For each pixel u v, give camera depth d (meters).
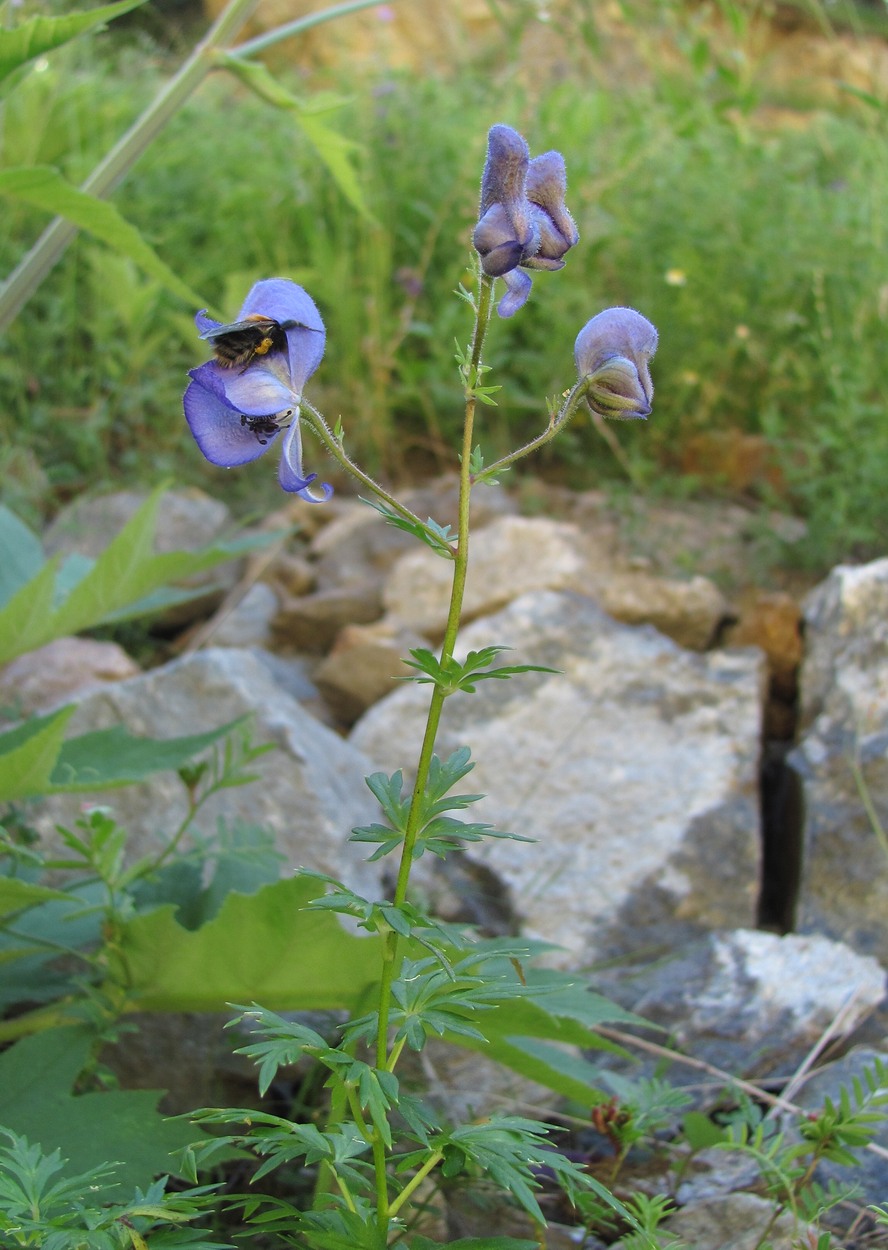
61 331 0.85
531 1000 0.37
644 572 0.72
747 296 0.86
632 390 0.28
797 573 0.74
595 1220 0.36
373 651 0.68
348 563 0.78
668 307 0.85
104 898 0.44
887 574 0.63
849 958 0.50
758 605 0.68
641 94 1.05
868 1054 0.45
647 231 0.87
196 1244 0.28
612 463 0.85
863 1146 0.37
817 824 0.55
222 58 0.54
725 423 0.86
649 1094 0.40
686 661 0.64
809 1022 0.47
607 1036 0.47
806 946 0.50
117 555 0.48
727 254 0.85
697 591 0.69
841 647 0.62
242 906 0.38
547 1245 0.38
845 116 1.35
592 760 0.60
